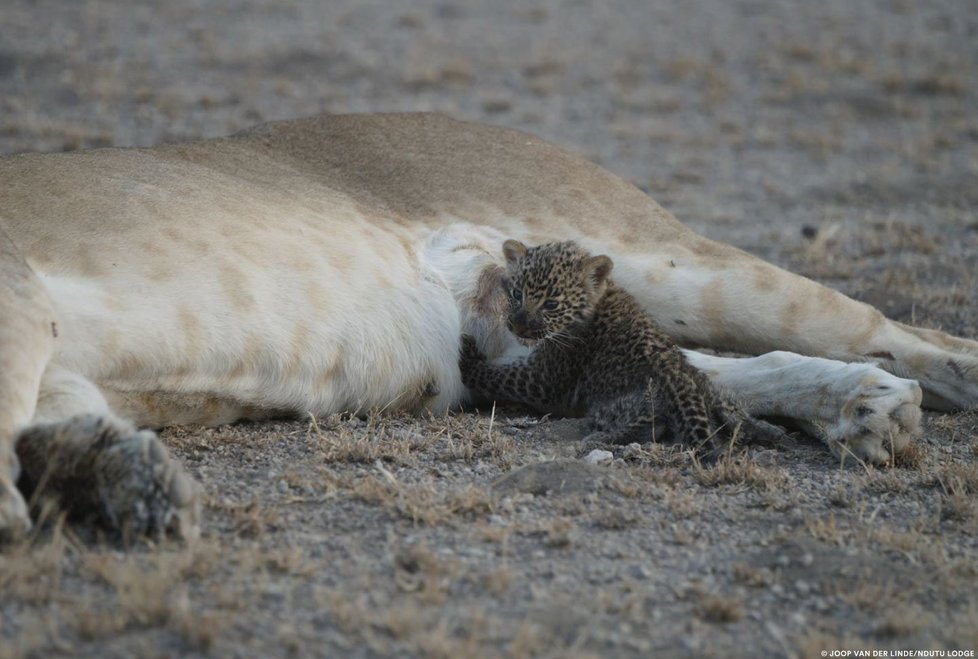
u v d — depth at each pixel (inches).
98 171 408.5
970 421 444.8
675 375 404.5
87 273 365.1
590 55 1251.8
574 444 398.3
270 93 1047.0
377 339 429.1
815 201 854.5
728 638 276.4
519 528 323.6
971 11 1483.8
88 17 1252.5
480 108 1057.5
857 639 276.1
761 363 433.4
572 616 278.2
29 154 418.3
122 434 299.9
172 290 376.5
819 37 1347.2
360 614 269.7
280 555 295.9
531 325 431.8
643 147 982.4
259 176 461.7
